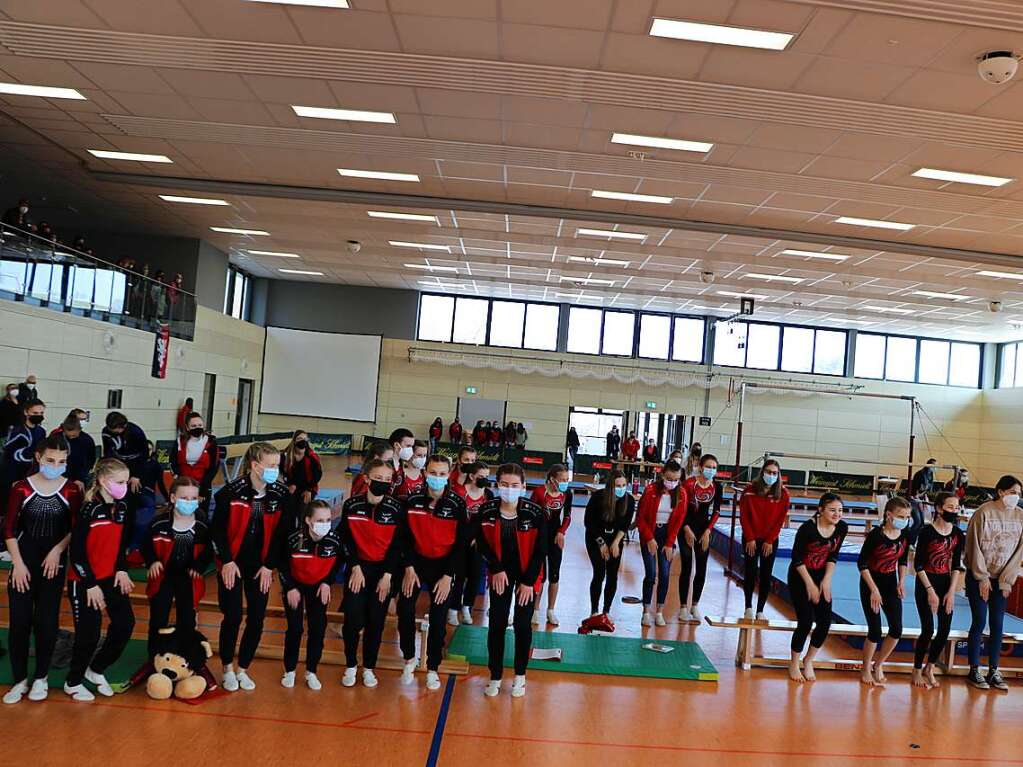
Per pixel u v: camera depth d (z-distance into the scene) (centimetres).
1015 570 641
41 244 1154
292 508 529
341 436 2422
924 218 1155
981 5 565
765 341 2620
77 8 692
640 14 624
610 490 723
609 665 608
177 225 1694
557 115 861
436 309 2583
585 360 2573
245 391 2370
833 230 1279
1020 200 1022
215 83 846
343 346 2519
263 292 2520
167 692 491
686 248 1533
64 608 654
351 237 1688
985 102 734
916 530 1162
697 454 834
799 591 628
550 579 746
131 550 757
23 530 471
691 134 886
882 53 655
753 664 657
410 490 708
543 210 1279
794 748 488
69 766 397
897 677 655
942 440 2638
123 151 1152
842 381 2616
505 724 491
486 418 2564
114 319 1415
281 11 668
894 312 2156
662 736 491
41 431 775
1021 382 2509
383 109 886
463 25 668
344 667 579
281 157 1109
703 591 951
